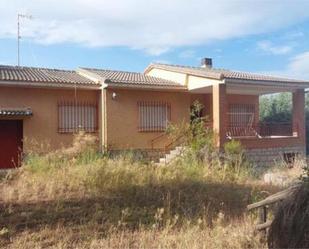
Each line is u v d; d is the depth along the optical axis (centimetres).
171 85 2178
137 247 744
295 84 2291
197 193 1181
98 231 853
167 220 903
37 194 1049
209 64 2795
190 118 2312
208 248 670
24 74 1991
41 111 1902
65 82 1916
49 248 741
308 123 3102
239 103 2580
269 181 1452
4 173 1255
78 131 1877
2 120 1864
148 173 1272
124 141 2052
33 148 1723
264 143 2209
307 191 508
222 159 1653
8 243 765
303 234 491
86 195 1070
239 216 947
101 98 2030
